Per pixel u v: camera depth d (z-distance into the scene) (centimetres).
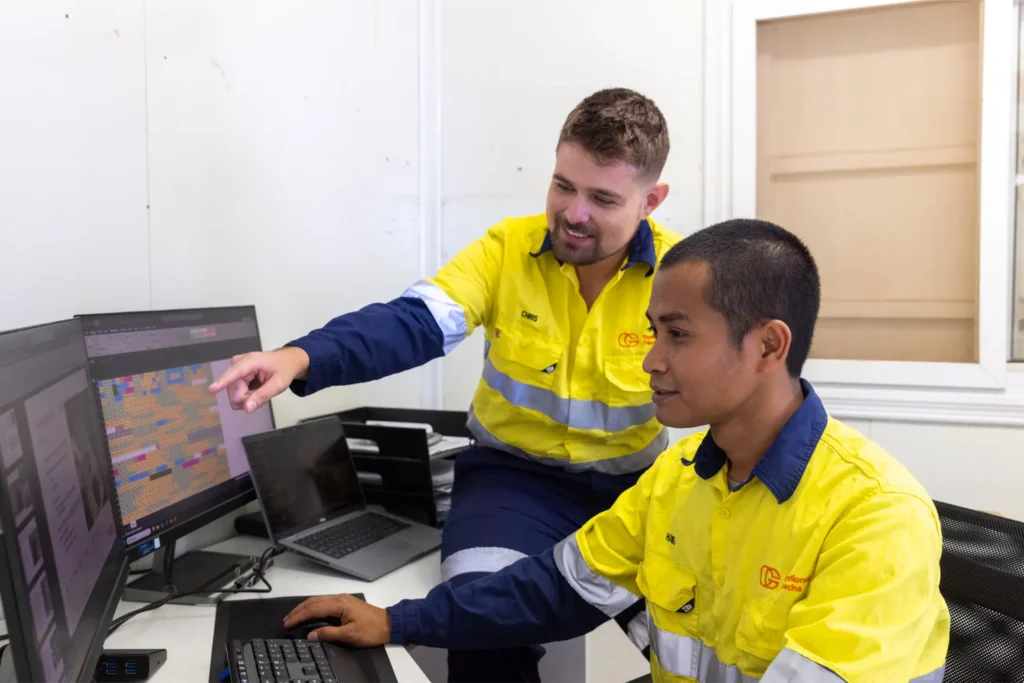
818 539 82
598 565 105
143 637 106
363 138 212
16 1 117
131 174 139
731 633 90
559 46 239
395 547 143
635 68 233
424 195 245
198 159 155
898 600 73
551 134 241
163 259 147
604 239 136
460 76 249
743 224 90
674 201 232
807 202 228
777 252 85
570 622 108
